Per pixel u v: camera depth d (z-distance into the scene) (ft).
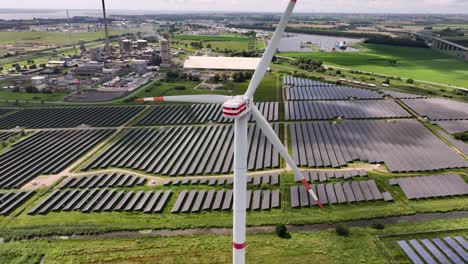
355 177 243.19
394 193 222.89
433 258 165.68
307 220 196.03
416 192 221.05
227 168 264.11
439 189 223.92
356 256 168.14
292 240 179.52
